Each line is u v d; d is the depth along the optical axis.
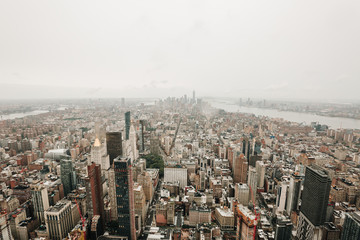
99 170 185.25
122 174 161.62
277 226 153.38
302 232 159.62
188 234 184.00
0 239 140.38
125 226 170.00
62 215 175.00
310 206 150.25
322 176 139.12
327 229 145.12
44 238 168.00
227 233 185.38
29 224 182.00
